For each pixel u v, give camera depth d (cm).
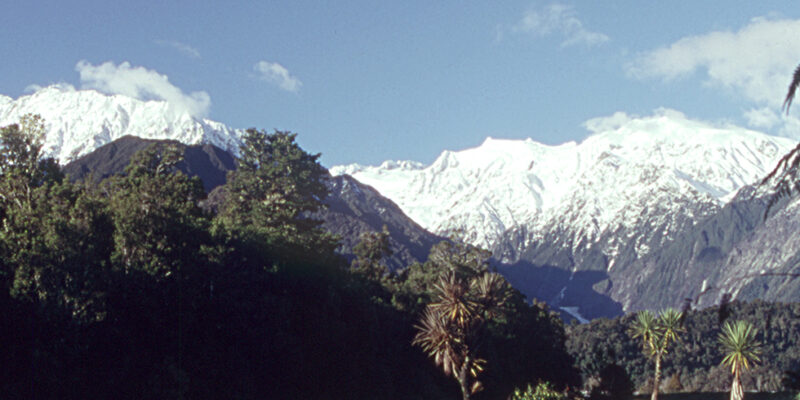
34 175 7375
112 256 6141
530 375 12450
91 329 5522
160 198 6925
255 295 7200
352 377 8331
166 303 6275
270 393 7269
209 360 6575
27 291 5325
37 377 5103
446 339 7675
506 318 11881
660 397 13200
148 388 5672
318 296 8062
